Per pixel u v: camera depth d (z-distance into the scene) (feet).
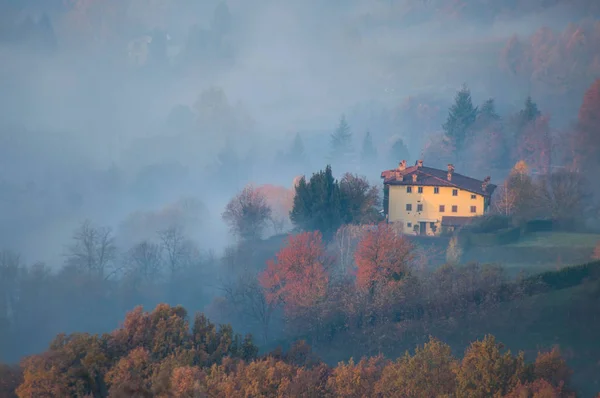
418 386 523.29
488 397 495.00
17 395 561.43
